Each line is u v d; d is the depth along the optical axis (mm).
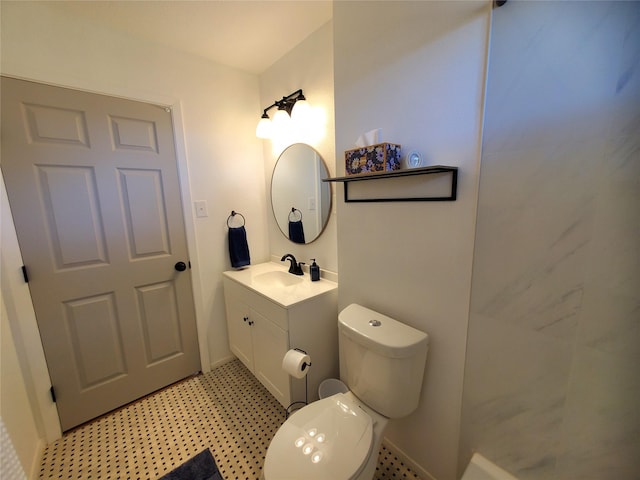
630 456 707
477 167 874
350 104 1238
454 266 975
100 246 1501
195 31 1501
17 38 1209
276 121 1747
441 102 930
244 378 1929
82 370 1503
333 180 1203
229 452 1355
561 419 809
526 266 814
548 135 730
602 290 698
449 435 1086
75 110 1370
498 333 901
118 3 1268
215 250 1955
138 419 1565
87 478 1231
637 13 584
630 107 614
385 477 1214
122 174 1535
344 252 1398
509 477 934
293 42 1635
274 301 1414
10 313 1238
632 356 673
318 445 938
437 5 900
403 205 1099
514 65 762
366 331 1086
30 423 1296
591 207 690
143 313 1689
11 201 1246
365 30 1131
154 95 1602
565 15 671
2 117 1200
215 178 1907
